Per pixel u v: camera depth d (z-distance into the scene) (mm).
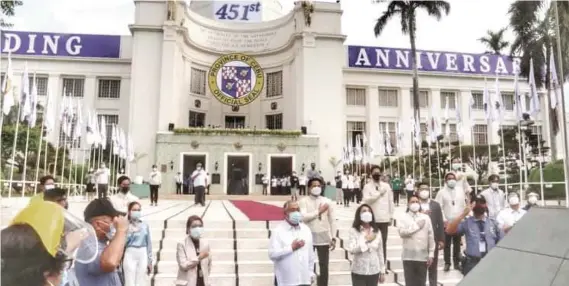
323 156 32375
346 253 8125
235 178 30688
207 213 12500
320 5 34531
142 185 25219
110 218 3164
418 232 5785
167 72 31969
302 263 4812
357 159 30516
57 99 34719
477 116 38594
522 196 13375
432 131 20000
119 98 35562
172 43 32281
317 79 33375
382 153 29594
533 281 2521
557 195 14102
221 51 36875
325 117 32906
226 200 23609
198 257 5156
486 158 29328
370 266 5203
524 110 14727
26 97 13656
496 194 8125
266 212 13031
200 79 36406
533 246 2721
